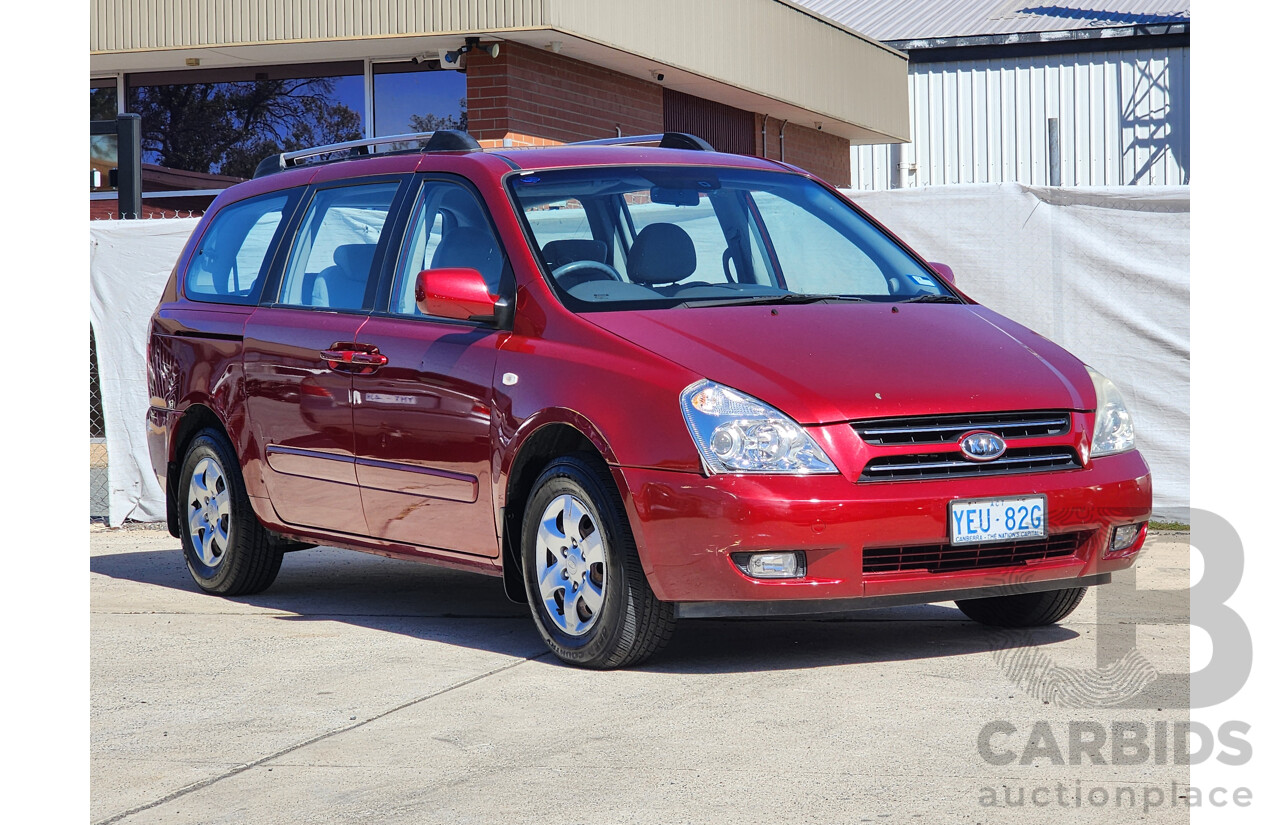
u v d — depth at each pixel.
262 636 5.91
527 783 3.81
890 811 3.47
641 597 4.90
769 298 5.47
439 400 5.57
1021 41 24.98
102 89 16.03
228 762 4.12
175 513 7.21
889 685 4.69
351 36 13.60
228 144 15.73
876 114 21.59
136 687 5.06
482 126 14.21
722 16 16.69
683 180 5.98
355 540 6.14
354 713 4.60
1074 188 8.09
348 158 6.74
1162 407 8.02
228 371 6.70
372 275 6.15
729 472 4.66
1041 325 8.16
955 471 4.80
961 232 8.26
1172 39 24.42
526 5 13.23
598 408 4.95
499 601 6.65
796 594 4.65
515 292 5.45
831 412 4.72
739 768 3.85
